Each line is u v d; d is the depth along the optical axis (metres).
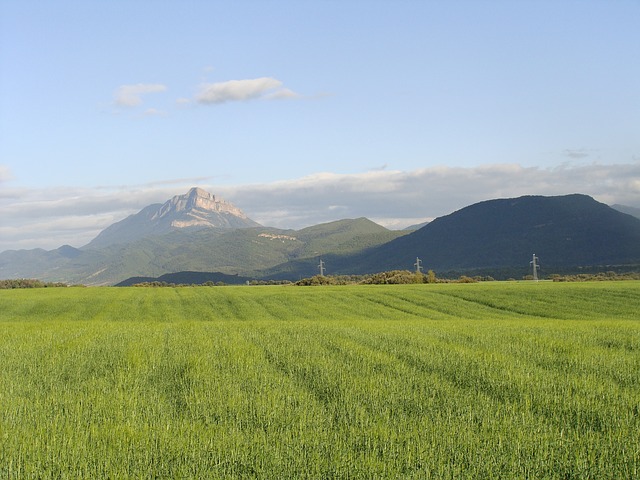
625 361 18.30
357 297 65.25
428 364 17.22
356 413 11.55
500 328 29.33
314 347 21.08
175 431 10.30
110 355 19.06
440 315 51.97
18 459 8.87
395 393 13.41
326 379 15.00
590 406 12.37
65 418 11.21
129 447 9.51
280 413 11.55
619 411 11.98
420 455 9.15
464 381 14.99
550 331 27.11
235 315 53.72
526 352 20.00
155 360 17.86
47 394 13.38
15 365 17.20
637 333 26.14
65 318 51.78
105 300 64.62
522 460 9.16
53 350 20.11
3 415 11.34
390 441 9.77
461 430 10.49
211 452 9.30
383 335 25.39
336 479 8.45
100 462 8.83
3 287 95.06
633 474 8.65
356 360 17.95
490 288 69.75
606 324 32.69
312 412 11.55
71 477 8.39
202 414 11.66
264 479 8.37
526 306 55.06
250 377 15.27
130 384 14.44
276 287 84.31
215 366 17.03
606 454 9.31
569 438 10.21
